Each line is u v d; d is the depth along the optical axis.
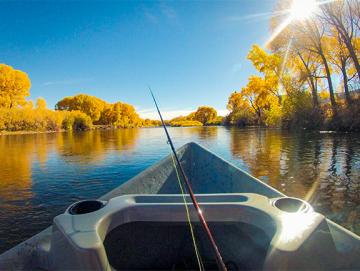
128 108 83.75
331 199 4.59
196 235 1.64
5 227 3.89
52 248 1.24
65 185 6.32
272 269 1.07
